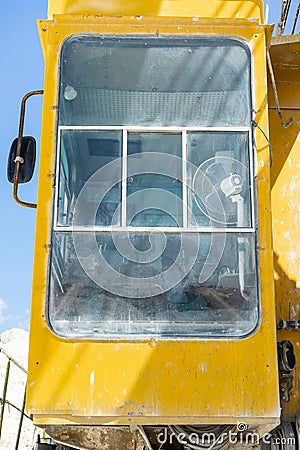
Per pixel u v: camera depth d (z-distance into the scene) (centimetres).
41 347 369
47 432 411
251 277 387
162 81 425
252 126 411
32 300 376
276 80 513
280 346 443
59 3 436
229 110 419
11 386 1045
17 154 436
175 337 375
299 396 446
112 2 434
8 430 942
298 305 479
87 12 433
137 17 425
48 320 375
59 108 412
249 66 421
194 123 418
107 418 363
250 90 417
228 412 362
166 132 417
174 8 433
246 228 396
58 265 387
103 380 365
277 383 367
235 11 432
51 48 420
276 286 482
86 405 361
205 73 423
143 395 363
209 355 371
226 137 414
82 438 415
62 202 400
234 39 424
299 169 505
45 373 365
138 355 370
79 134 413
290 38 465
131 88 422
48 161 400
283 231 493
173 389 365
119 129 416
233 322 380
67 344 371
